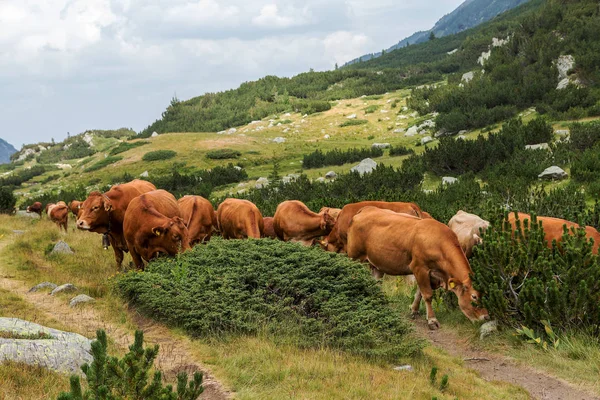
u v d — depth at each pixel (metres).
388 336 7.98
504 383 7.23
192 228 12.89
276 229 13.70
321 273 9.38
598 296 8.30
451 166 32.19
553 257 9.10
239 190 45.41
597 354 7.78
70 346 6.28
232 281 9.12
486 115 53.38
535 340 8.28
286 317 8.31
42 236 17.25
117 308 9.33
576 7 64.06
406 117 89.06
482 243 9.72
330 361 7.09
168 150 73.25
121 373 4.20
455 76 97.06
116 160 73.19
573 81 52.97
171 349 7.46
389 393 6.18
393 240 9.43
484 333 8.79
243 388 6.05
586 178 23.56
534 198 15.59
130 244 11.38
